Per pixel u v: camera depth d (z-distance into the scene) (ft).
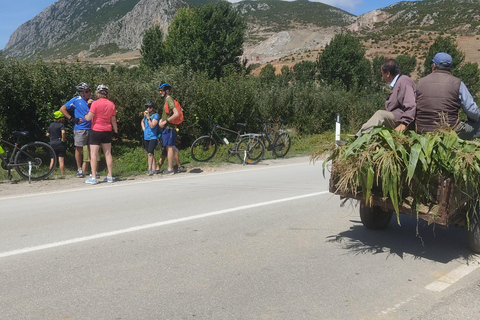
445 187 13.17
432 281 12.83
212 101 47.01
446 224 13.34
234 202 23.00
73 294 11.80
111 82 41.47
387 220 18.08
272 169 36.09
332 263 14.23
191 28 113.80
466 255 15.08
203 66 108.99
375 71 167.73
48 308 10.98
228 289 12.16
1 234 17.38
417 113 16.17
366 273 13.41
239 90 50.21
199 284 12.48
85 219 19.66
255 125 52.19
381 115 15.72
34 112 36.58
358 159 14.07
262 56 472.85
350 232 17.71
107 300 11.44
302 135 59.82
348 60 134.00
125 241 16.40
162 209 21.49
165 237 16.89
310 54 393.91
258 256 14.82
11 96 34.81
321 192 25.59
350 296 11.75
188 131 45.34
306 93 62.39
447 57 15.87
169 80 44.04
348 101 67.21
